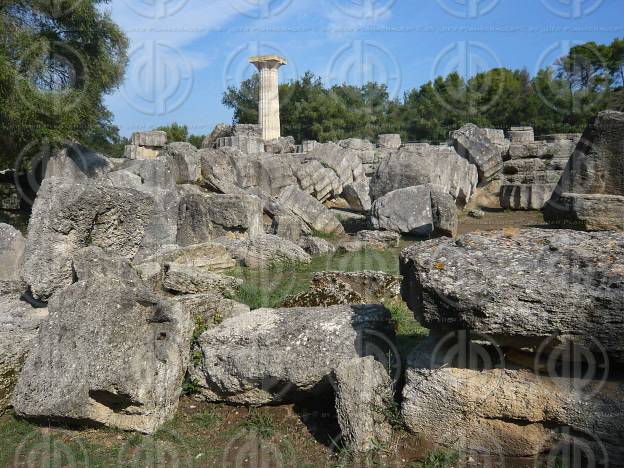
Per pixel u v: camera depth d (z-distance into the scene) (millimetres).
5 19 14508
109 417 4523
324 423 4504
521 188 18984
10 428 4586
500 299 3650
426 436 4082
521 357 3914
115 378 4297
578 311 3529
